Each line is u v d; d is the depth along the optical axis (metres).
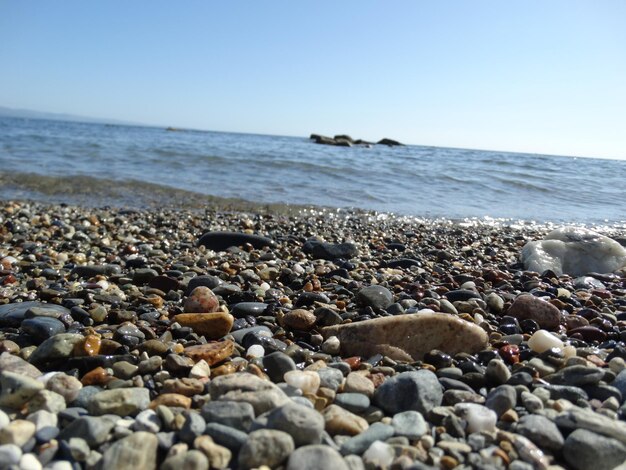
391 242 1.02
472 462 0.25
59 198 1.49
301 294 0.54
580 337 0.46
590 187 2.41
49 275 0.61
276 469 0.24
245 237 0.88
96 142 3.93
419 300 0.56
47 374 0.32
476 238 1.13
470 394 0.32
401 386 0.32
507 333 0.46
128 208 1.37
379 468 0.25
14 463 0.23
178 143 4.59
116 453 0.24
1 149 2.79
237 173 2.24
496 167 3.21
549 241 0.81
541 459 0.26
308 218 1.35
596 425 0.27
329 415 0.28
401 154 5.12
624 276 0.74
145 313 0.47
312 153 4.16
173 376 0.35
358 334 0.41
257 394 0.28
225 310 0.49
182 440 0.26
